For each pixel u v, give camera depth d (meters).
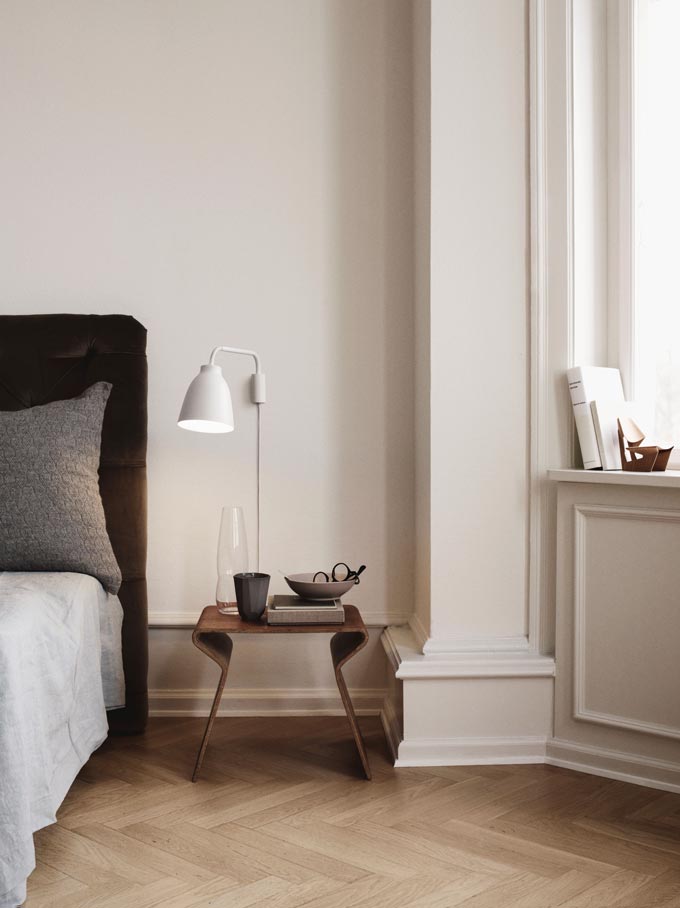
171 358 3.12
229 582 2.69
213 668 3.14
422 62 2.91
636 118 2.72
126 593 2.86
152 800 2.35
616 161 2.74
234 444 3.13
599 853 2.05
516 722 2.67
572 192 2.71
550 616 2.71
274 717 3.12
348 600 3.15
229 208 3.13
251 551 3.14
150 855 2.03
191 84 3.12
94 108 3.11
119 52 3.11
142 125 3.12
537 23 2.71
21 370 2.92
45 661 2.09
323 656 3.15
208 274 3.12
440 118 2.72
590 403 2.62
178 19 3.12
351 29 3.14
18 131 3.10
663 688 2.46
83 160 3.11
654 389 2.78
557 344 2.72
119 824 2.20
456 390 2.72
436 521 2.72
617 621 2.54
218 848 2.07
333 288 3.14
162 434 3.12
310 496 3.14
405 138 3.14
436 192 2.72
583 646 2.59
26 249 3.11
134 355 2.94
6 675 1.82
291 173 3.14
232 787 2.45
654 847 2.09
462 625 2.73
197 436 3.12
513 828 2.19
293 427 3.14
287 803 2.33
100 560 2.62
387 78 3.14
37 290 3.11
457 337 2.72
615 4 2.73
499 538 2.73
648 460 2.57
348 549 3.15
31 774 1.95
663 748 2.47
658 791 2.43
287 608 2.54
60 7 3.11
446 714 2.65
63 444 2.67
